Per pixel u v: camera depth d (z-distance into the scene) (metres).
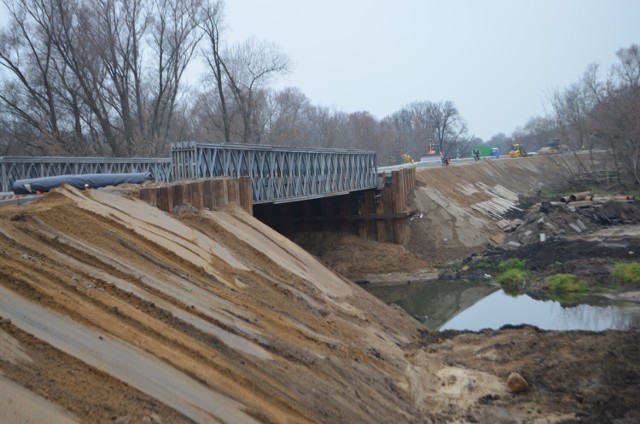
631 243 36.66
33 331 8.30
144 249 14.34
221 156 25.08
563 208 43.84
